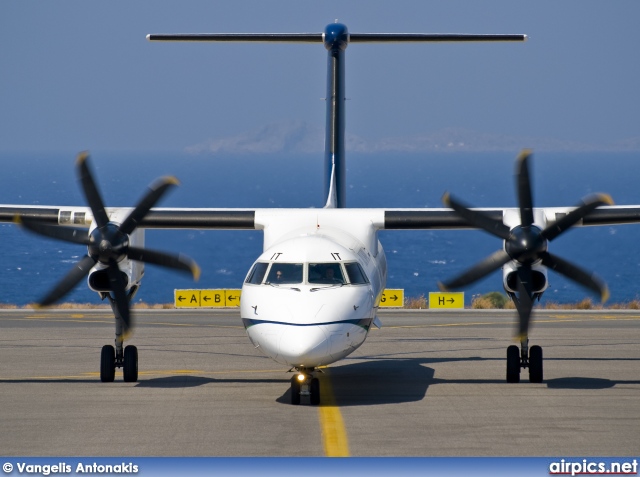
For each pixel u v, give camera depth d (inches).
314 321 2470.5
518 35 3599.9
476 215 2883.9
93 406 2518.5
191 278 2883.9
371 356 3602.4
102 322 5014.8
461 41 3634.4
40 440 2127.2
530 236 2807.6
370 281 2751.0
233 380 2989.7
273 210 3152.1
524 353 2906.0
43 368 3272.6
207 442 2106.3
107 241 2819.9
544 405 2517.2
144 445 2079.2
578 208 2810.0
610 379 2984.7
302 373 2536.9
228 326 4795.8
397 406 2512.3
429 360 3484.3
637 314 5590.6
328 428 2229.3
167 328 4685.0
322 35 3654.0
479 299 6555.1
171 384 2903.5
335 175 3553.2
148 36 3629.4
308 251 2684.5
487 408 2477.9
